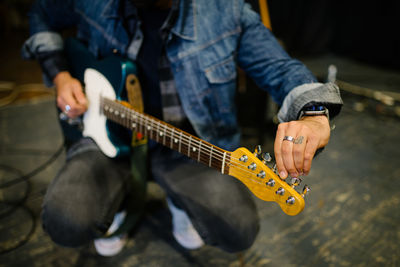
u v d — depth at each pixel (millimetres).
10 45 4371
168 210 1483
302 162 626
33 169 1732
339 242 1313
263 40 928
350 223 1420
